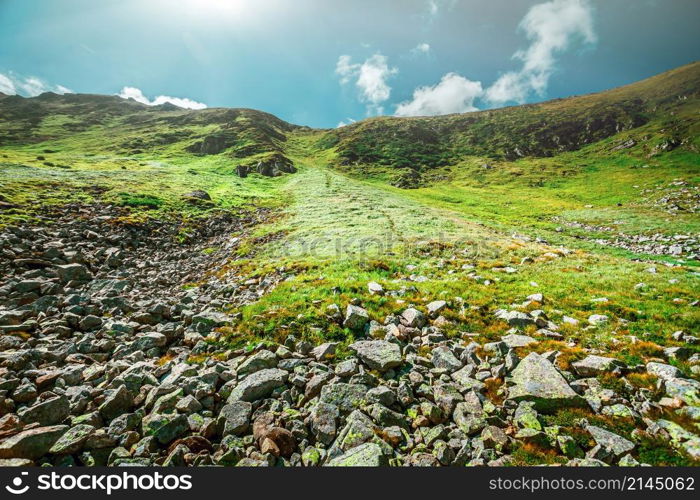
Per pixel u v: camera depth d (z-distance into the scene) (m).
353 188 81.69
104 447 7.33
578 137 186.50
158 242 33.72
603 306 14.52
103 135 157.12
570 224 59.28
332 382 9.53
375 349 11.12
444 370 10.36
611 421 7.79
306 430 7.90
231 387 9.59
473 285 18.44
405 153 163.75
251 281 21.39
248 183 84.56
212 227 43.72
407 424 8.00
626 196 80.94
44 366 10.57
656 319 12.90
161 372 10.47
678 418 7.61
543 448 7.20
